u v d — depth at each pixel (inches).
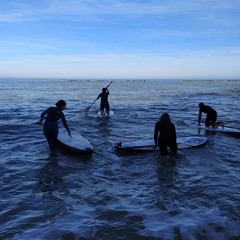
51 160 313.9
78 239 163.8
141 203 210.4
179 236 166.1
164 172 279.9
